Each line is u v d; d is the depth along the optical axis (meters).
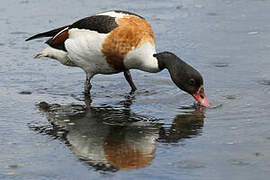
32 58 14.64
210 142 9.16
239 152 8.70
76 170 8.20
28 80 13.06
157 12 18.28
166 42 15.41
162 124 10.14
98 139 9.41
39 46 15.55
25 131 9.91
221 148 8.88
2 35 16.34
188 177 7.84
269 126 9.80
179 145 9.06
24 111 11.02
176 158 8.52
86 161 8.51
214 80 12.62
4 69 13.77
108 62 11.78
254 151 8.70
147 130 9.83
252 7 18.58
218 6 18.83
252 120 10.16
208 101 11.16
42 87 12.62
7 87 12.55
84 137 9.53
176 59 11.38
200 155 8.62
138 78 13.30
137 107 11.25
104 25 11.55
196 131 9.73
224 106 11.06
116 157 8.62
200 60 13.99
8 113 10.88
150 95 12.08
